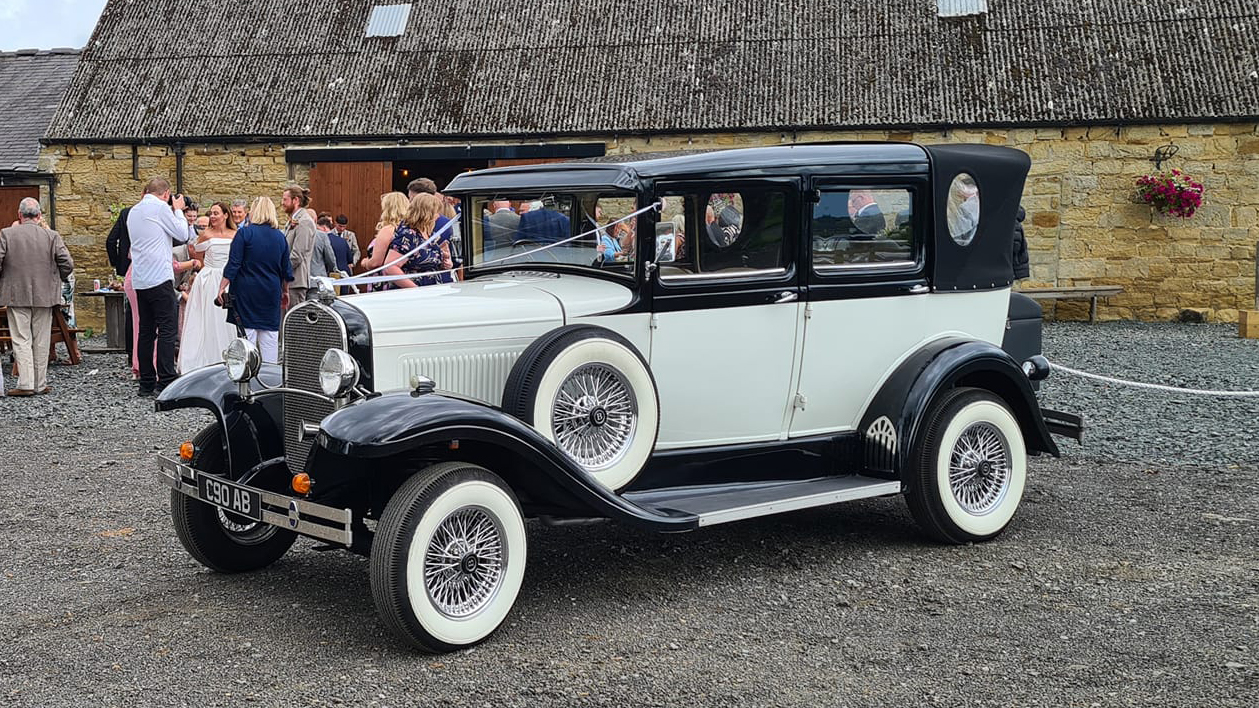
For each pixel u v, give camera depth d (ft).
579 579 16.03
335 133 57.62
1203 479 21.97
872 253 17.54
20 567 16.57
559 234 16.70
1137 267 54.80
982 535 17.61
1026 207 55.31
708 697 11.87
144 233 31.86
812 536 18.28
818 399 17.28
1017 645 13.28
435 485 13.02
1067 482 21.83
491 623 13.50
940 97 54.54
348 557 17.33
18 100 68.33
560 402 14.52
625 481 14.97
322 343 14.40
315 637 13.70
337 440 12.53
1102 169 54.29
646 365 15.08
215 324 33.12
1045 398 31.60
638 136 55.67
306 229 32.37
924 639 13.52
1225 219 53.62
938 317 18.20
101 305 60.95
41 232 33.12
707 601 15.03
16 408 30.71
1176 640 13.34
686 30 59.41
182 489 14.98
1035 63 55.26
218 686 12.16
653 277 15.67
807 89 55.67
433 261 25.16
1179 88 53.31
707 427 16.49
